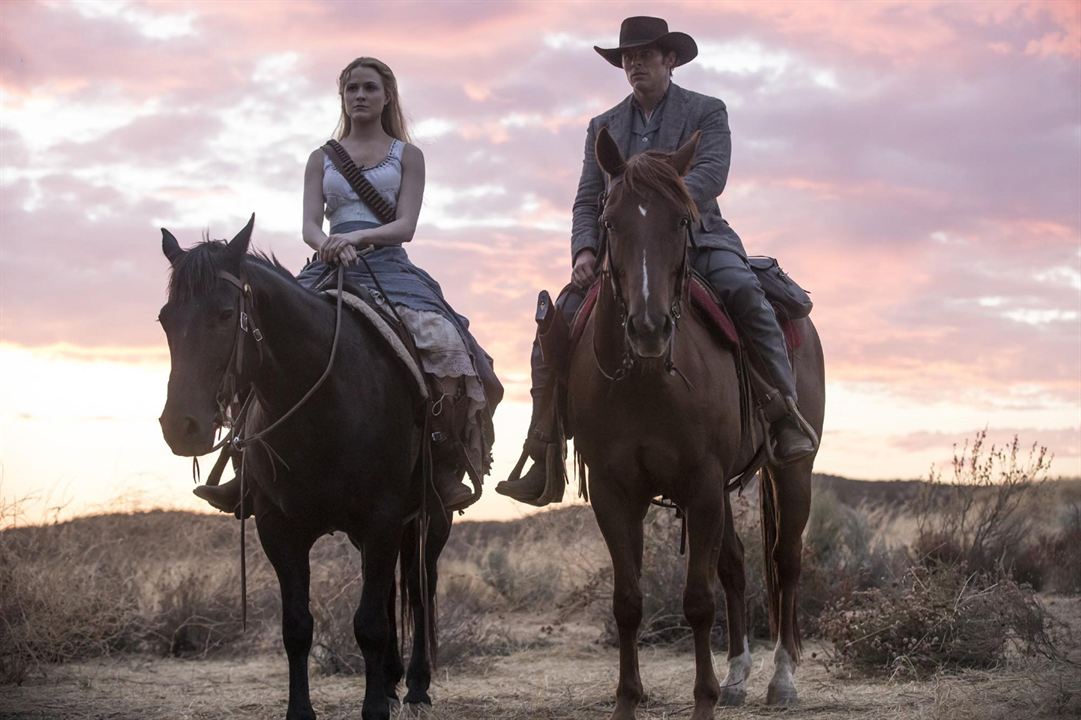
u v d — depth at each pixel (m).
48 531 9.31
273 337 4.97
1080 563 11.03
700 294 5.57
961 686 6.22
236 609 9.45
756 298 5.78
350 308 5.47
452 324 5.90
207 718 6.23
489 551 12.38
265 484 5.18
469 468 5.93
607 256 5.11
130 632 9.08
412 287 5.93
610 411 5.21
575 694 6.78
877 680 6.88
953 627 7.13
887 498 18.20
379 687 5.25
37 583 8.42
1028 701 5.57
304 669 5.20
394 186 6.12
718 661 8.12
